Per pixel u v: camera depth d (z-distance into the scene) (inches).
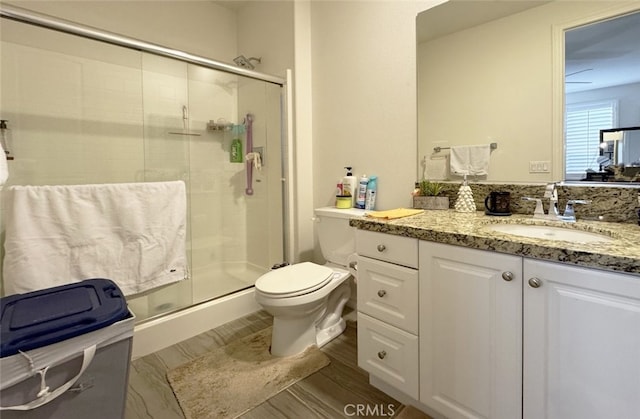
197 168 99.3
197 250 99.2
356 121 82.0
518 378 38.5
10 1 71.9
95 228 63.1
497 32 58.1
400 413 51.3
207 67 78.5
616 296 31.2
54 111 76.2
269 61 97.0
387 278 51.8
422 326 47.6
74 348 36.4
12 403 33.3
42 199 58.1
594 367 32.9
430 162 68.5
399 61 72.1
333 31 85.5
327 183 91.0
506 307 38.8
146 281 69.5
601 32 48.0
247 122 103.4
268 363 65.5
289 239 94.6
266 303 61.5
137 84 87.9
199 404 54.1
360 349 57.3
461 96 63.1
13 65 70.7
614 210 47.4
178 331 74.2
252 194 105.0
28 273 56.4
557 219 49.9
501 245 38.2
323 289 65.6
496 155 59.4
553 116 52.8
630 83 45.9
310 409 53.0
